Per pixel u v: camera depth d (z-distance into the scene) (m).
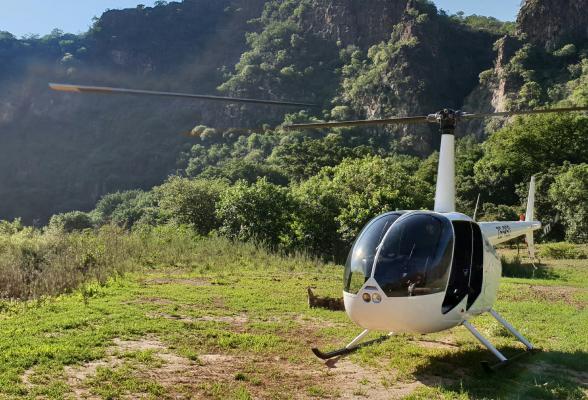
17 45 169.38
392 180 26.36
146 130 144.50
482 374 7.55
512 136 57.81
